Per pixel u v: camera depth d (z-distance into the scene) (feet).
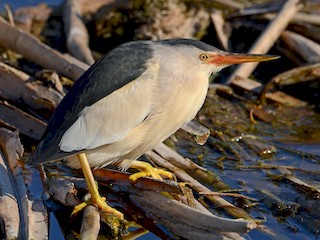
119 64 33.19
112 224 33.01
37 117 41.60
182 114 33.65
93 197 33.19
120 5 52.21
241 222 30.14
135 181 34.42
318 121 43.98
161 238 33.01
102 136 32.91
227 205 34.71
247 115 44.32
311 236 33.53
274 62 49.29
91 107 32.99
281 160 39.93
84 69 43.34
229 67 48.96
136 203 34.35
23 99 41.96
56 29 52.75
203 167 38.93
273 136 42.32
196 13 52.26
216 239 30.91
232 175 38.27
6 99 42.14
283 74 45.21
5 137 37.58
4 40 46.32
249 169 38.78
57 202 34.76
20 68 46.14
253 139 41.86
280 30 48.65
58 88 42.04
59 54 44.52
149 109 32.96
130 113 32.91
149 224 33.63
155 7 51.75
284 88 46.14
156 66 33.01
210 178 37.11
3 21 46.55
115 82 32.99
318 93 45.91
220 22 51.62
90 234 31.71
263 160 39.88
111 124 32.91
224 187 36.70
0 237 32.27
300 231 33.81
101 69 33.37
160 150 38.04
